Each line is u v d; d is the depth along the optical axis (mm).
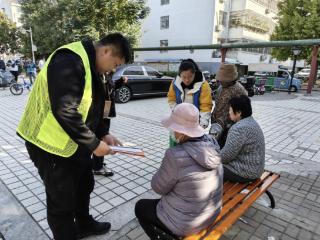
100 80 1845
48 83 1584
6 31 32781
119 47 1741
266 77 16797
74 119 1586
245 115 2635
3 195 3150
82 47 1717
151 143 5270
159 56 30172
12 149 4676
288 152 4957
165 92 11469
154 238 2102
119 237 2494
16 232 2514
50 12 25047
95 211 2881
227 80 3078
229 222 2070
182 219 1801
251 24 28391
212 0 24938
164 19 28844
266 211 2959
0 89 12969
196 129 1822
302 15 20469
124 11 18562
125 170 3934
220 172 1885
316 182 3689
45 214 2793
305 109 9922
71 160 1817
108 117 3205
